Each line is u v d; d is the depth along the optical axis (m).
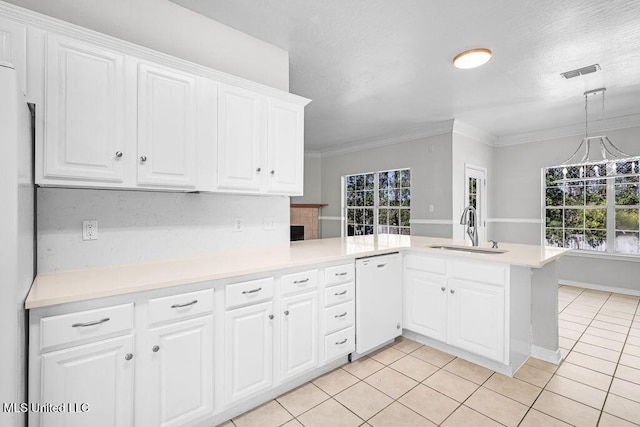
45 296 1.21
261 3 2.04
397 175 5.75
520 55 2.72
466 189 5.00
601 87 3.41
